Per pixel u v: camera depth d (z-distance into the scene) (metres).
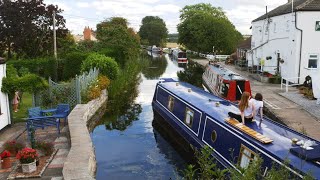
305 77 26.58
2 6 32.06
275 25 32.88
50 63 29.27
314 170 7.56
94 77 23.56
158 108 19.62
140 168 12.99
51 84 18.89
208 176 6.83
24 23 32.44
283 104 20.20
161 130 18.25
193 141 13.64
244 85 20.56
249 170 6.06
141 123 19.70
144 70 50.75
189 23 64.19
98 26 54.59
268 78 30.14
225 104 14.84
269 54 34.59
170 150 15.07
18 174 9.74
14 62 28.62
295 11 27.88
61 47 37.25
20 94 19.19
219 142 11.58
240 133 10.38
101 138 16.73
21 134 13.90
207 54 66.25
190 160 13.93
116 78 26.95
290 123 15.98
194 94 17.28
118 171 12.64
